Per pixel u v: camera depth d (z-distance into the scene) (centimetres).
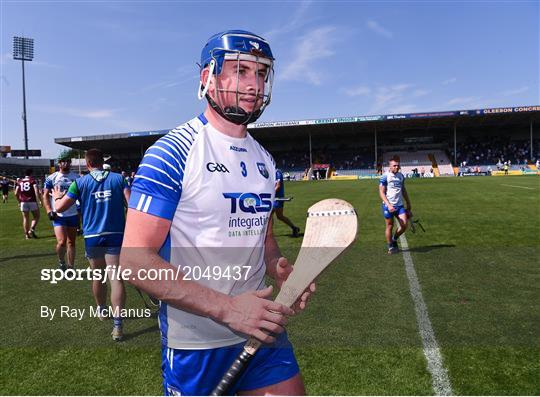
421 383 286
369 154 5728
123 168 5959
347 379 293
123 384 296
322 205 147
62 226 612
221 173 140
